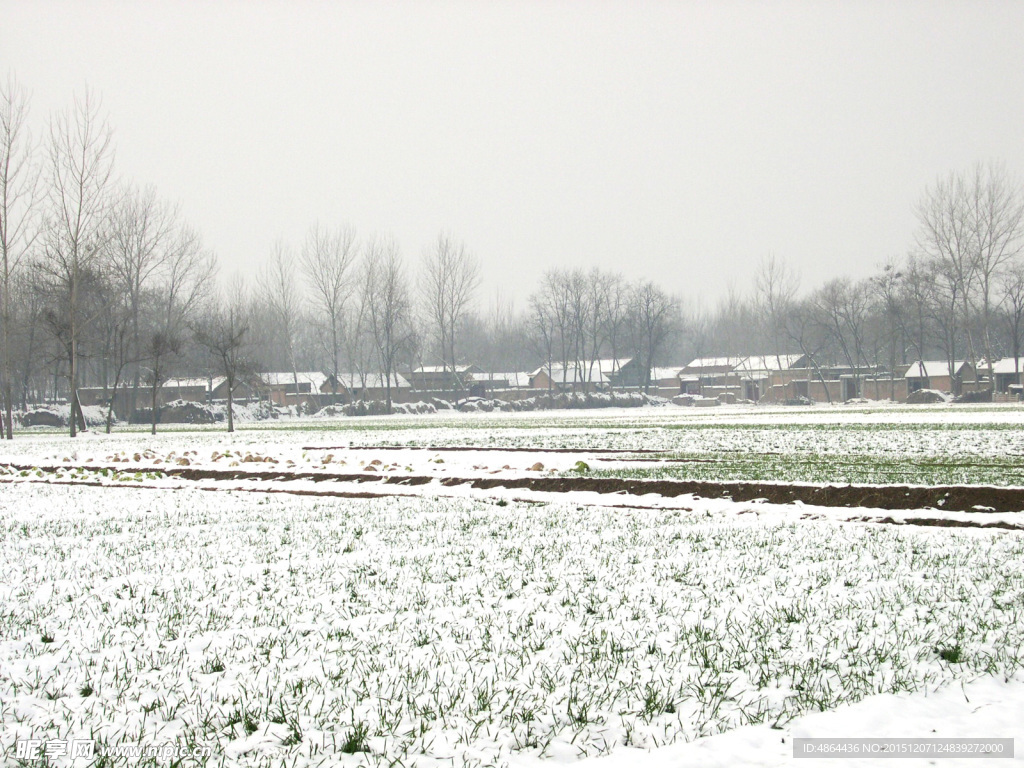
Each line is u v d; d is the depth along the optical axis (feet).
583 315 378.94
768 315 401.29
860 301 337.11
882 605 25.81
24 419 240.12
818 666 20.61
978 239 273.54
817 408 270.05
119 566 33.83
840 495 48.73
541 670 20.53
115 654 22.34
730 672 20.35
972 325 332.80
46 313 162.91
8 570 33.50
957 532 38.96
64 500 58.34
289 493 60.64
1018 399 275.59
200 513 49.93
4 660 22.07
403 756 16.21
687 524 42.32
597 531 40.57
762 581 29.19
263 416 277.64
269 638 23.40
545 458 79.30
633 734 17.08
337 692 19.40
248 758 16.20
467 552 35.37
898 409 226.79
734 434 118.52
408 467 69.05
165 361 199.72
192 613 26.16
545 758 16.10
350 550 36.58
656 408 331.16
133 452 102.42
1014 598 26.32
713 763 15.78
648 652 21.79
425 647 22.47
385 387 349.61
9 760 16.14
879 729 17.25
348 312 363.76
